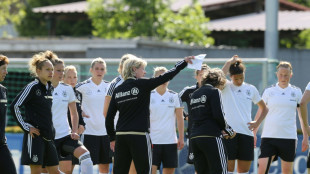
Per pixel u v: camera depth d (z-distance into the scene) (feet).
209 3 335.67
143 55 181.27
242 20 319.27
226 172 87.10
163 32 268.62
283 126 107.14
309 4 486.79
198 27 273.13
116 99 84.99
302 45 314.55
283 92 107.45
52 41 212.64
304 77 186.19
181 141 111.55
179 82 141.79
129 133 83.15
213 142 86.69
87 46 209.56
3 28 459.73
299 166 126.31
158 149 109.81
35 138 90.58
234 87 103.60
